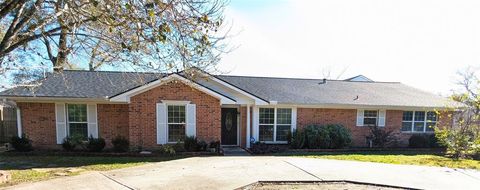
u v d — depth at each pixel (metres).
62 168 8.14
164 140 11.82
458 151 10.94
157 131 11.76
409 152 12.95
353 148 13.47
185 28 4.30
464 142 10.87
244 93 13.09
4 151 10.98
